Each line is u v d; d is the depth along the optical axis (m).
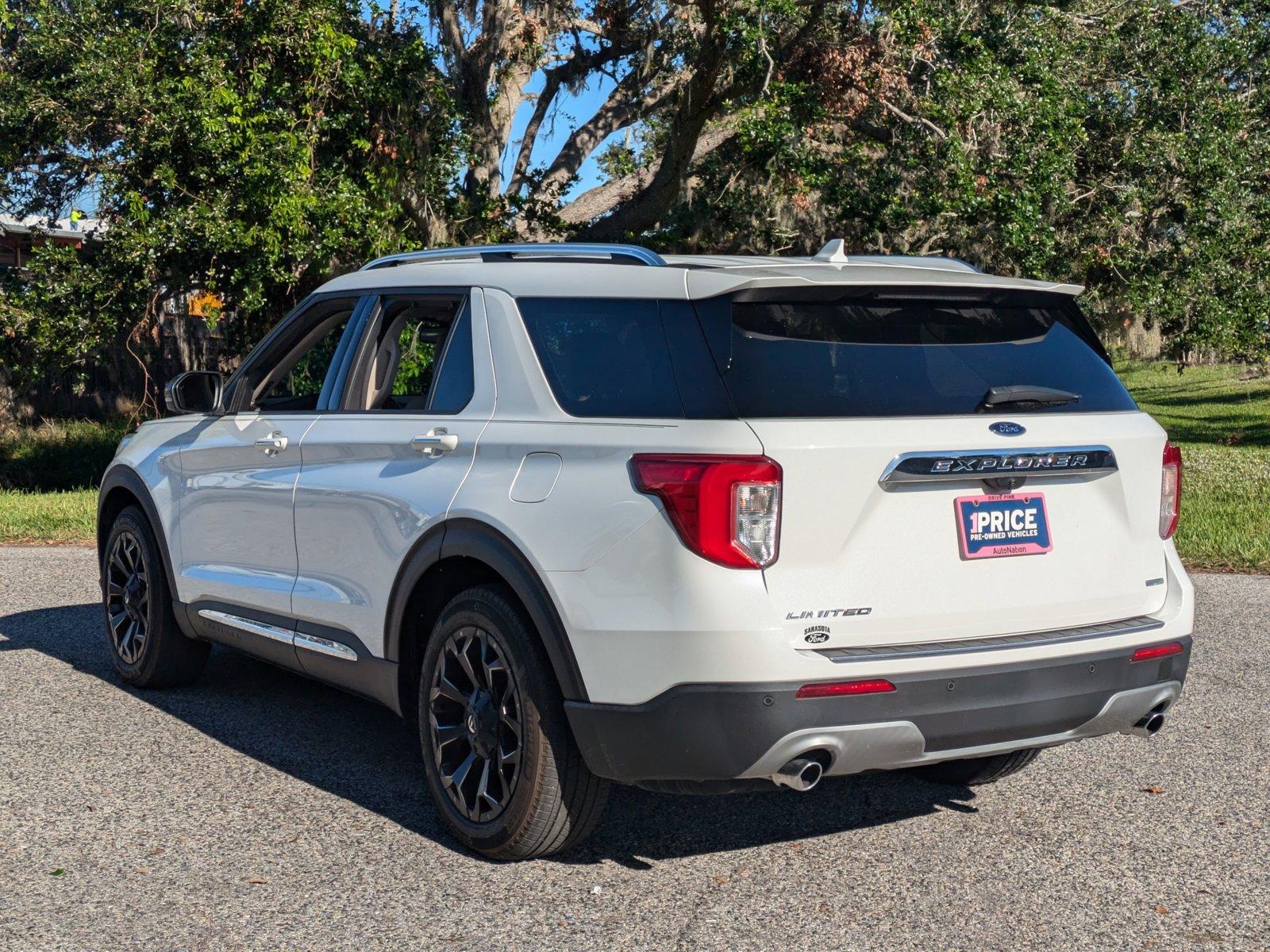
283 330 5.46
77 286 17.53
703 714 3.51
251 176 16.22
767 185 22.97
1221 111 20.41
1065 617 3.94
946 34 18.36
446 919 3.70
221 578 5.51
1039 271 18.62
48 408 25.91
